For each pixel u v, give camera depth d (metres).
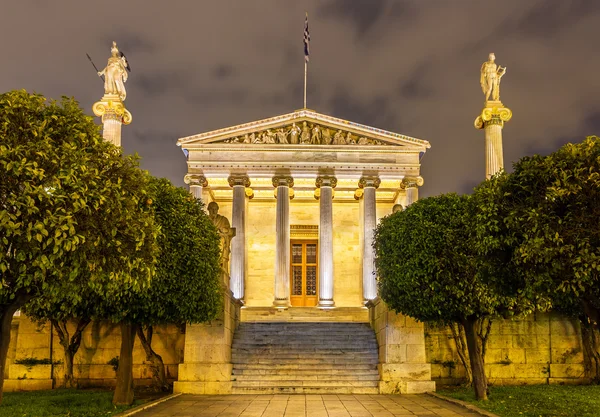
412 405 22.73
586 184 15.16
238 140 47.88
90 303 22.36
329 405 22.78
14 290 15.23
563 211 15.56
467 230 22.45
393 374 27.78
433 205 25.98
